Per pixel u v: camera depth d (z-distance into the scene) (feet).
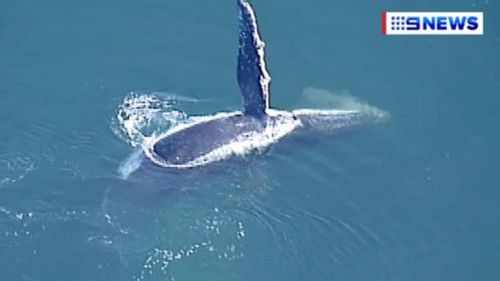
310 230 506.48
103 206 503.61
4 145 532.32
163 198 504.84
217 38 580.71
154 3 589.73
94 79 562.25
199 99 554.05
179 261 492.54
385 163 535.19
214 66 569.64
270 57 575.79
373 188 524.52
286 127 535.19
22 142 534.37
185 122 536.01
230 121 524.93
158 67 568.82
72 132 538.88
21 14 587.27
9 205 505.25
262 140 526.57
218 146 516.32
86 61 569.64
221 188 514.27
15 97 553.23
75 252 490.08
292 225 507.30
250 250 498.69
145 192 504.84
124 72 565.94
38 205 505.66
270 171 524.93
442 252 502.79
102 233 495.82
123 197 504.84
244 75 514.27
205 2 589.73
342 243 504.02
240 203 511.40
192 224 501.97
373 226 510.17
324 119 546.67
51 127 540.93
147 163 513.45
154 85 560.61
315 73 570.87
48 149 531.50
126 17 588.09
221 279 489.67
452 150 542.98
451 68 575.38
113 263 488.02
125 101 553.23
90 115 547.49
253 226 505.25
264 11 589.73
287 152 531.91
